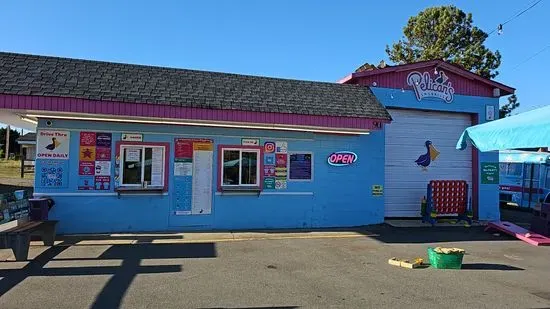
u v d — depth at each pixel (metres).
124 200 10.89
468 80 14.71
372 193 12.97
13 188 22.09
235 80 11.84
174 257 8.33
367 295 6.20
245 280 6.85
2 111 9.52
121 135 10.86
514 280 7.17
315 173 12.42
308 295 6.15
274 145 12.06
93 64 10.79
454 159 14.80
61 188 10.47
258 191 11.83
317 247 9.58
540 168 19.50
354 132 12.24
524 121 8.72
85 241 9.65
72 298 5.86
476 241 10.77
